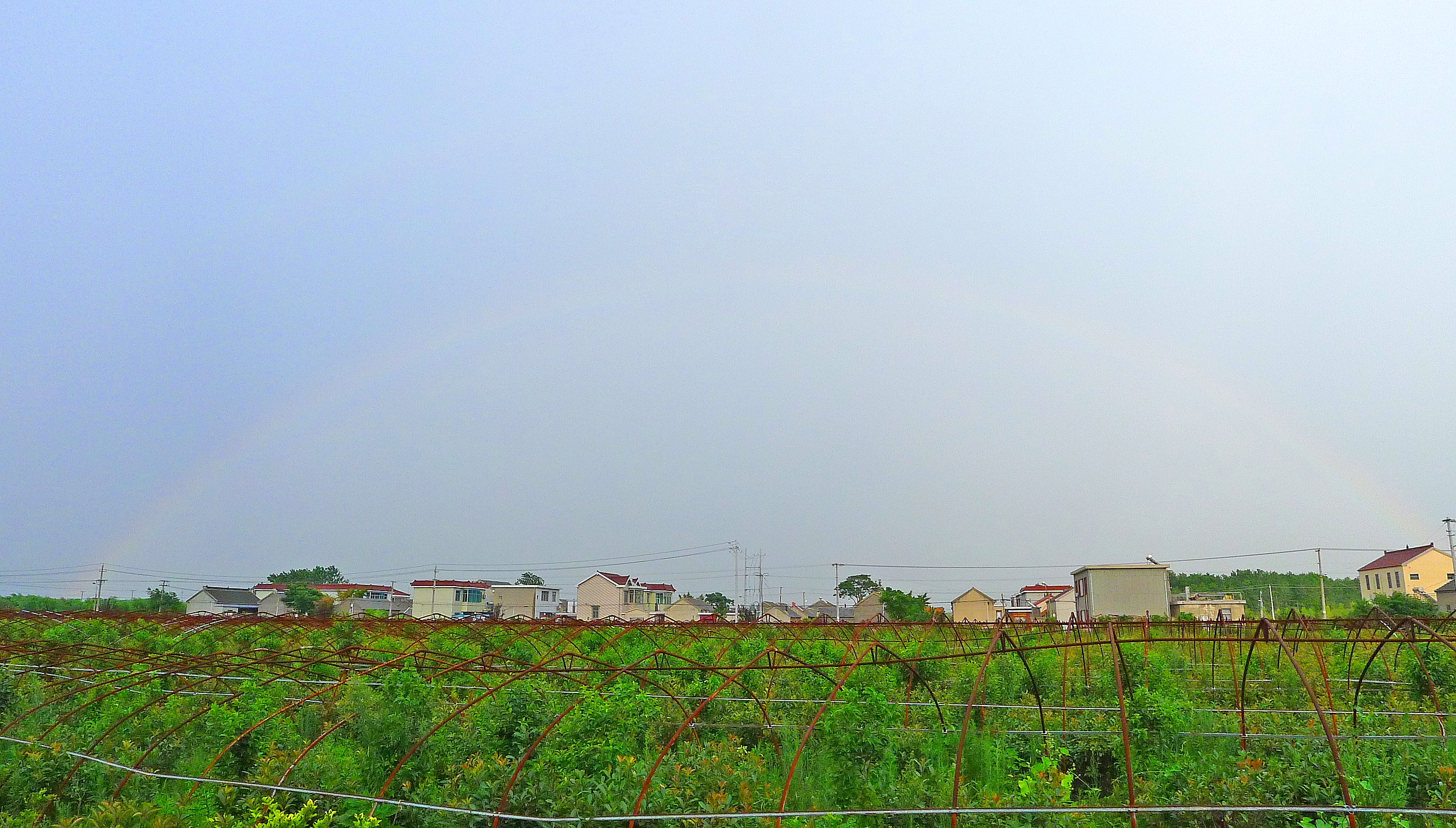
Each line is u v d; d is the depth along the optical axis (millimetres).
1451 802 11438
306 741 16688
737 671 15859
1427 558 101500
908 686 19234
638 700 14938
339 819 11922
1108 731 16375
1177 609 84062
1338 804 11648
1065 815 11516
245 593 118438
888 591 83562
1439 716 16625
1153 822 11961
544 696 16406
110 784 14133
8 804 12938
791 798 13227
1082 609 79250
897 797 12477
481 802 11742
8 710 19203
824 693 20109
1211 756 14547
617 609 112562
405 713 14398
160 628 38469
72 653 23781
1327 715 17797
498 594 115625
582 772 12758
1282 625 23500
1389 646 29484
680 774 12977
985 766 14547
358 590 115688
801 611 117562
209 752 15461
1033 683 17609
